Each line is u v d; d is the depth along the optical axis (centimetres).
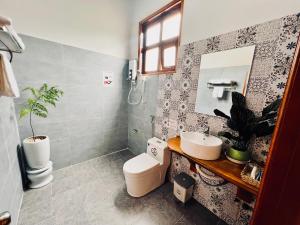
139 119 261
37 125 196
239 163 122
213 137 146
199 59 156
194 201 175
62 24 193
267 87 113
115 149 290
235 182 103
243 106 120
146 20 223
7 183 125
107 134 272
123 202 171
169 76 192
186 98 174
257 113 120
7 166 129
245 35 120
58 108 209
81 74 221
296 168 50
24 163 186
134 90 262
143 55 244
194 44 159
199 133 159
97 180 207
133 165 180
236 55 127
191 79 166
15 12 162
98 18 220
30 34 174
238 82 128
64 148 227
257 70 117
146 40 237
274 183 56
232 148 127
